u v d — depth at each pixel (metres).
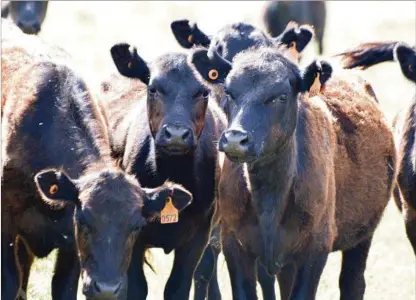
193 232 14.24
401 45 15.07
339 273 16.95
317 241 13.55
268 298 14.87
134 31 45.34
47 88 13.84
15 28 16.28
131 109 15.31
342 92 15.27
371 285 17.14
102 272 11.88
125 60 14.56
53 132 13.48
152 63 14.59
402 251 19.33
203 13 50.12
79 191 12.27
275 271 13.58
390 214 22.50
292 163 13.21
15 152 13.45
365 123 15.05
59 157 13.34
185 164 14.06
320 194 13.51
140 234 13.83
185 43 17.64
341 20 50.44
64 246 13.37
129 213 12.09
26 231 13.53
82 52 37.84
